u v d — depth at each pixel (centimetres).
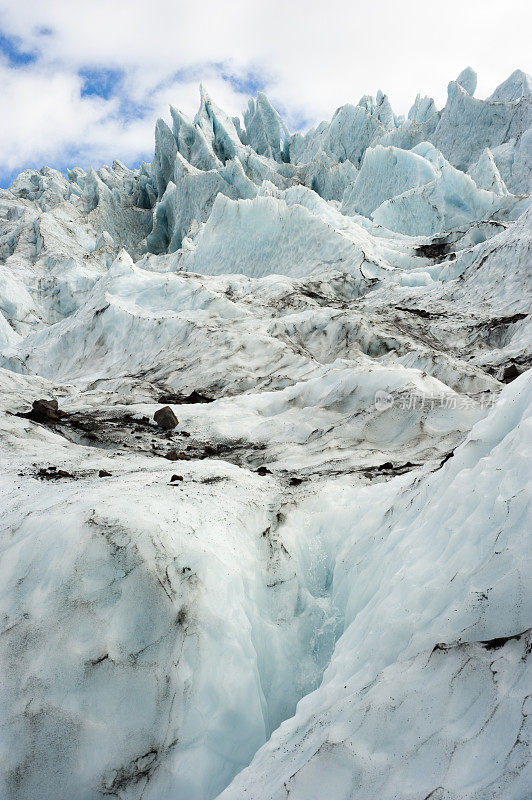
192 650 316
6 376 1271
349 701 245
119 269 2162
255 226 2900
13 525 389
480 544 266
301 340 1661
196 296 1933
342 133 6700
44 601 320
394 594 296
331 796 200
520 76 5341
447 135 5084
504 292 1839
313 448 745
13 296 3325
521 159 3938
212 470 596
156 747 279
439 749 189
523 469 275
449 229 3189
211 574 352
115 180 7438
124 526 353
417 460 650
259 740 309
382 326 1648
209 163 6181
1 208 5991
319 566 456
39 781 259
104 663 295
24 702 279
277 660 367
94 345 1927
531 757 162
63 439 824
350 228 2917
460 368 1109
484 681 198
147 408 1075
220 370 1379
